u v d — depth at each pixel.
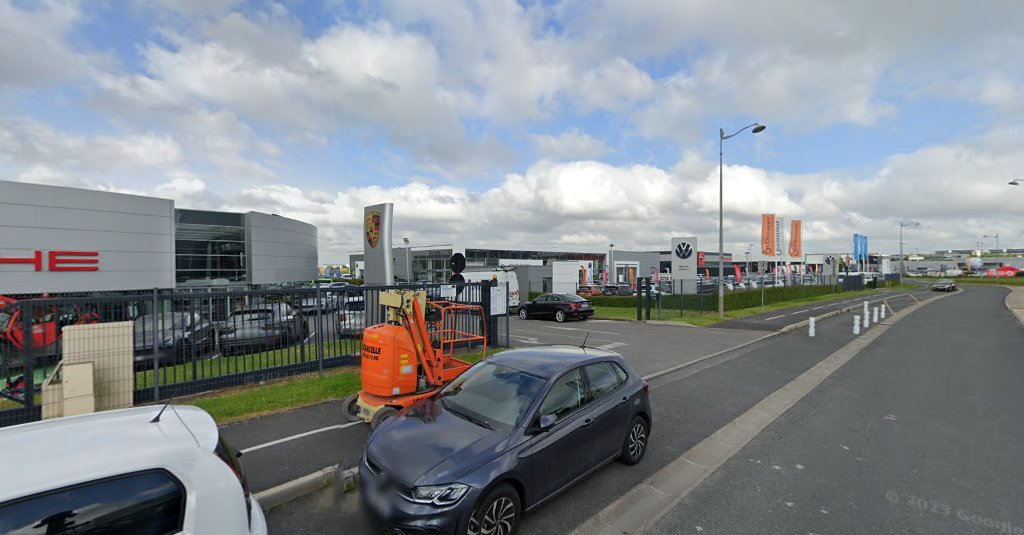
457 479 3.45
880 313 24.22
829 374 10.09
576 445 4.37
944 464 5.26
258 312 8.70
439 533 3.32
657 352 12.79
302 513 4.23
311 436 5.91
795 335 16.50
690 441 6.02
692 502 4.39
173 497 2.43
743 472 5.06
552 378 4.49
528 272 35.28
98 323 6.72
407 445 3.89
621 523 4.02
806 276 50.88
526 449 3.89
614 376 5.26
